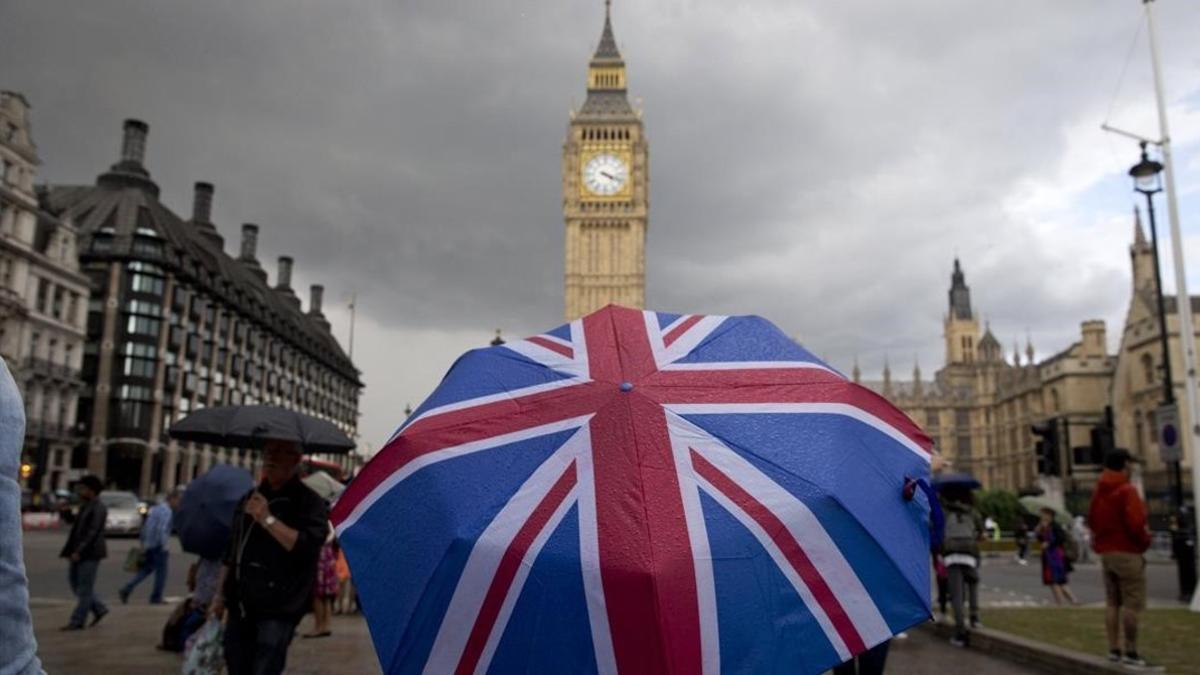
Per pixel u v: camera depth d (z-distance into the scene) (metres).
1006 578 27.50
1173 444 19.19
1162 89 18.59
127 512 43.69
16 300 65.06
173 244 87.81
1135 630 9.52
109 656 10.87
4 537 1.93
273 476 6.57
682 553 2.90
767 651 2.83
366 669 10.52
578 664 2.81
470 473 3.35
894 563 3.17
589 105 117.88
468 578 3.03
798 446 3.37
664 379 3.62
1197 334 60.53
